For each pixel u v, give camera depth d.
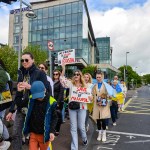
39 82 3.84
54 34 52.44
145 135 8.38
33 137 3.99
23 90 4.50
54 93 7.11
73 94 6.10
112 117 10.07
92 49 75.56
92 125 9.75
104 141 7.40
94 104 7.27
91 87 6.27
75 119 6.12
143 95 35.41
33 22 55.00
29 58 4.64
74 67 49.94
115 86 11.15
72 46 50.28
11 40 65.81
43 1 53.56
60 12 52.03
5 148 4.16
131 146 6.98
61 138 7.27
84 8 52.44
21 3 13.95
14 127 4.67
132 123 10.70
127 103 20.92
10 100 4.64
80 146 6.56
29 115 3.90
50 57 10.44
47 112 3.84
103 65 58.22
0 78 4.18
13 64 32.84
